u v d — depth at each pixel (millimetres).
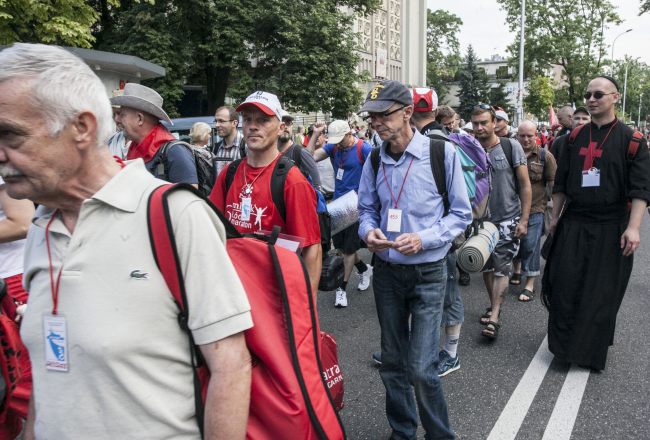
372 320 5320
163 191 1230
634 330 4891
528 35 35812
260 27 20422
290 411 1301
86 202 1214
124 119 3666
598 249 3918
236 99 21234
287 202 2809
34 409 1459
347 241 5641
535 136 5789
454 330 3994
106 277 1200
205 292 1212
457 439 3135
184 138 10375
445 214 2848
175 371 1247
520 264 6531
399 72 51625
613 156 3844
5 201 2369
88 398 1223
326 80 21172
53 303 1233
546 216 6566
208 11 19891
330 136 5957
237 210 2934
